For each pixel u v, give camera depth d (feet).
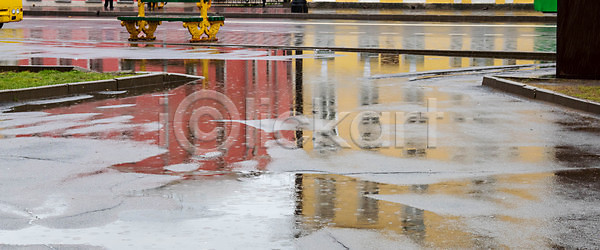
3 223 30.32
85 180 37.27
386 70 89.10
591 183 36.96
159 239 28.53
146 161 41.50
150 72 78.95
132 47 119.14
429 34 139.23
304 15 190.60
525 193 35.06
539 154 43.60
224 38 133.18
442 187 36.11
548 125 52.90
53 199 33.88
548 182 37.14
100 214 31.63
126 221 30.68
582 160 42.06
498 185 36.52
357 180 37.45
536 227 29.99
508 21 178.40
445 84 76.38
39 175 38.22
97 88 70.44
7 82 70.59
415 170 39.60
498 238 28.63
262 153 43.70
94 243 28.04
